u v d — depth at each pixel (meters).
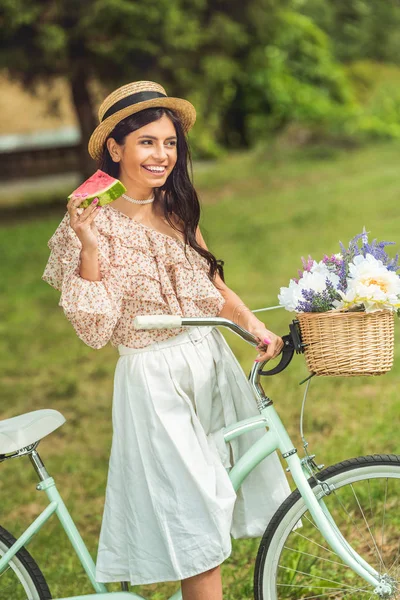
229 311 3.47
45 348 10.55
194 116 3.36
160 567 3.19
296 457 3.23
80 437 7.32
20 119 26.22
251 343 3.27
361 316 2.99
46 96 19.44
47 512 3.34
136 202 3.33
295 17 27.09
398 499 4.78
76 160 24.58
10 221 18.89
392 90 26.47
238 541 4.70
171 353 3.22
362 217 14.78
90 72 18.48
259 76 25.06
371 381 7.23
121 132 3.24
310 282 3.10
